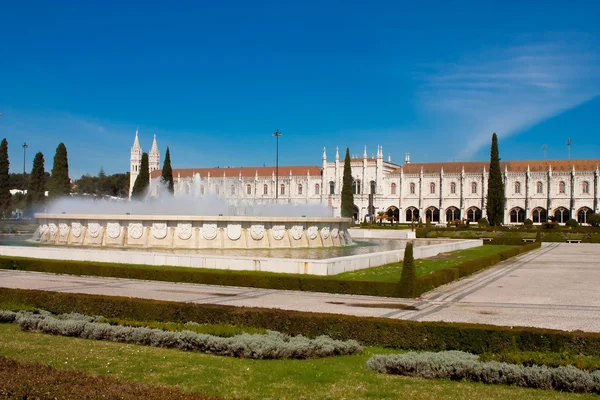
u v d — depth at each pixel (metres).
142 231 52.16
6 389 11.97
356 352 18.52
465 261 43.69
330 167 160.12
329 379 15.13
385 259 43.38
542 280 37.62
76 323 20.30
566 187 138.12
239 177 164.88
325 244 58.38
